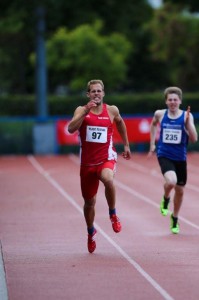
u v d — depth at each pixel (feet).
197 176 189.57
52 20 288.10
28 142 265.95
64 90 479.82
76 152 266.98
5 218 117.39
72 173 198.90
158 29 414.41
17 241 94.43
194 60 422.41
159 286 67.56
